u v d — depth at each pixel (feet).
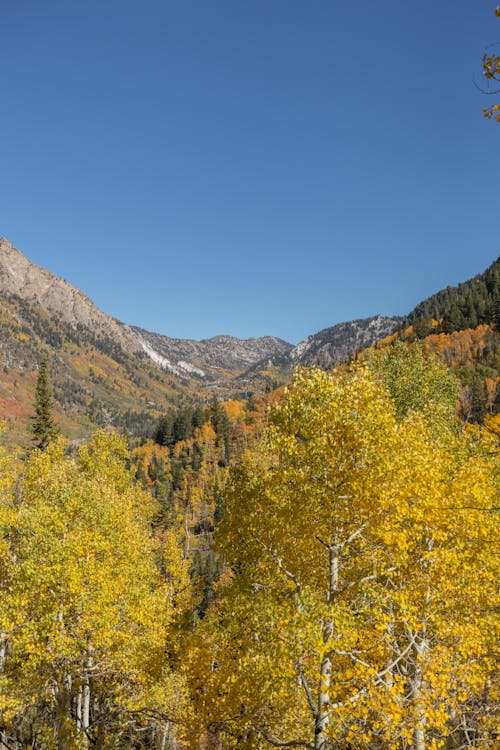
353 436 40.60
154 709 63.72
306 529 43.34
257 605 41.73
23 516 62.64
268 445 45.62
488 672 39.81
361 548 42.70
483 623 37.76
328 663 36.40
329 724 33.68
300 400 44.42
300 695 44.75
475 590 39.42
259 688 39.42
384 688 33.27
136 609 64.59
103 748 62.69
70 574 55.77
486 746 35.32
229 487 56.39
